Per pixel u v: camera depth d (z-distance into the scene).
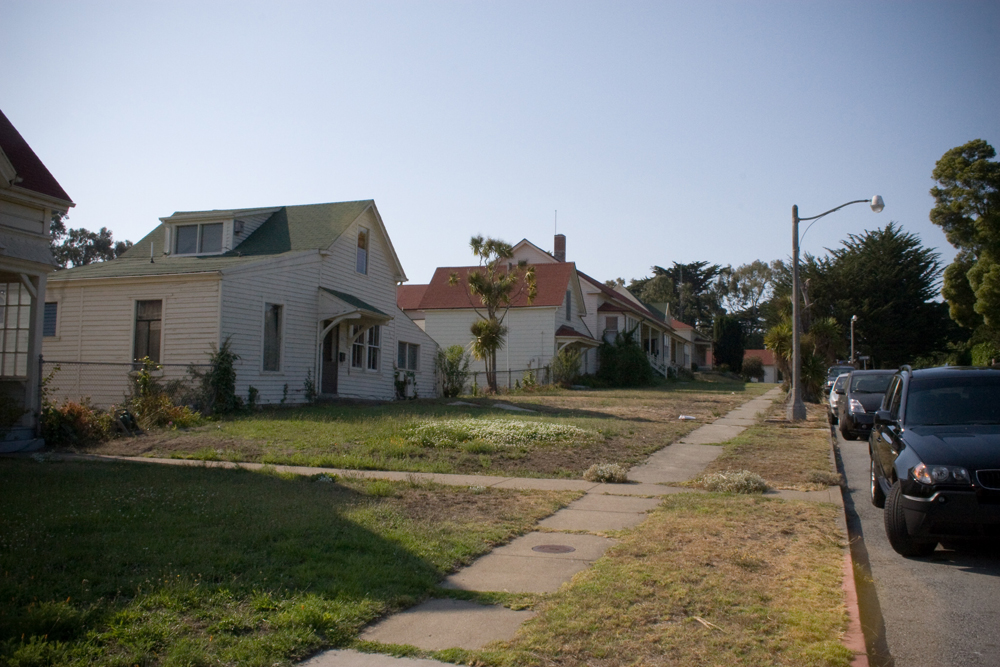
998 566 7.05
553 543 7.29
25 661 4.02
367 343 25.48
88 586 5.29
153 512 7.77
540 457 13.06
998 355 44.31
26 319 15.07
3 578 5.34
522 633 4.82
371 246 25.98
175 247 23.39
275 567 5.94
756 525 7.95
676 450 14.61
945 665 4.78
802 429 18.83
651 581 5.89
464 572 6.27
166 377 18.62
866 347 59.69
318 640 4.63
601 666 4.36
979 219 42.66
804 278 61.03
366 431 15.17
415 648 4.59
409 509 8.55
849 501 10.29
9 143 14.01
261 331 20.02
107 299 19.62
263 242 23.44
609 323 48.56
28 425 13.66
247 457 12.77
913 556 7.35
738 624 5.00
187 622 4.78
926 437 7.50
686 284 99.81
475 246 32.19
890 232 61.62
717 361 75.12
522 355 40.00
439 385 30.95
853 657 4.48
